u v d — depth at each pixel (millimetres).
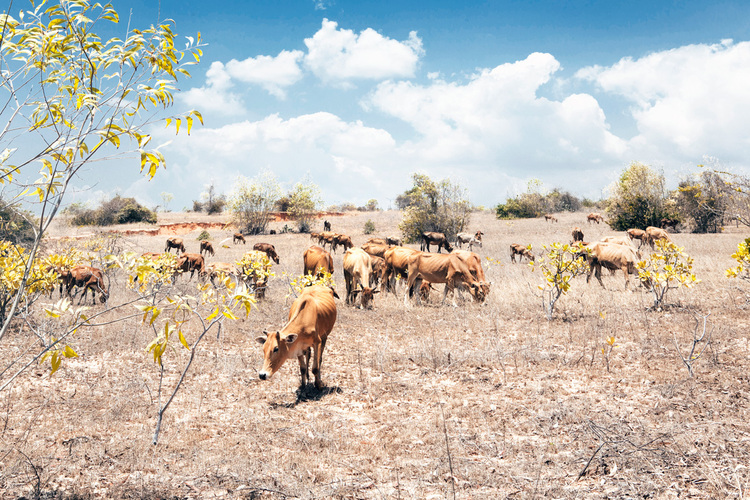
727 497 3809
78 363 7941
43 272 8328
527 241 28281
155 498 4016
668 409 5742
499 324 10688
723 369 6992
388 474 4465
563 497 3945
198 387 6969
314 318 6645
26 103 2764
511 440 5145
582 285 14641
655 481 4137
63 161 2809
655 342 8594
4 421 5582
